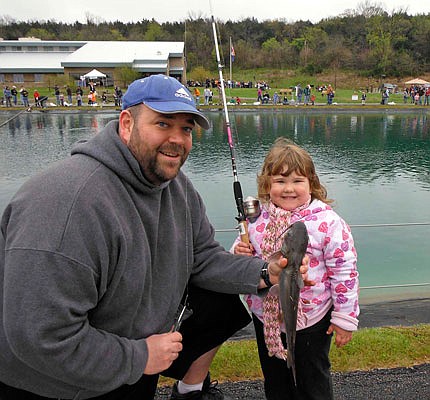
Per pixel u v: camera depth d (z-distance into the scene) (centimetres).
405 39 6462
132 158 166
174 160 173
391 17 6906
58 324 145
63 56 5881
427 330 316
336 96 4725
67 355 150
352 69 6334
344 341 214
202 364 227
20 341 143
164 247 186
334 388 255
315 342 217
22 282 142
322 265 216
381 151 2031
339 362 277
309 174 225
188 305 222
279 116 3319
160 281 186
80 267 148
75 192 151
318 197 230
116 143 166
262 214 238
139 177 169
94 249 152
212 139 2311
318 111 3575
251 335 335
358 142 2269
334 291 214
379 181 1430
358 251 578
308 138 2369
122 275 165
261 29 7338
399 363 277
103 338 162
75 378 155
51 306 143
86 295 154
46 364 148
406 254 568
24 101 3406
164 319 189
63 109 3281
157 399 249
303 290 213
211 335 225
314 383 221
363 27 7100
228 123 300
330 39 6769
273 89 5181
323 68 6347
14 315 142
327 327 221
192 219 213
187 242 202
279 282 185
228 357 283
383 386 256
